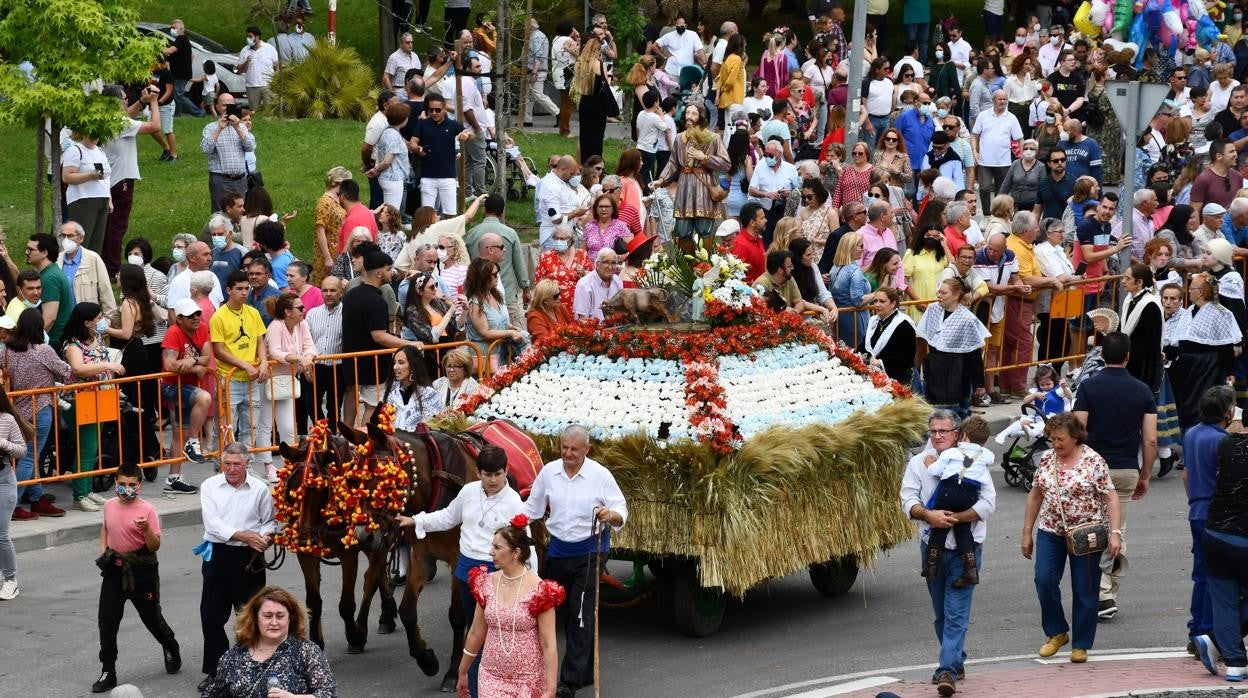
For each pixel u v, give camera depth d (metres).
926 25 65.06
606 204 37.41
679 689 21.67
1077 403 24.86
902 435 25.53
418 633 21.97
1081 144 46.31
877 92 51.31
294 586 26.64
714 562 22.83
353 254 34.28
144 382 30.25
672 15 76.62
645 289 25.67
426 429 22.31
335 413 31.38
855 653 23.19
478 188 47.56
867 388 26.06
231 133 42.56
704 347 24.39
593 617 21.45
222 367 30.55
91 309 29.70
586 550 21.47
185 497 30.23
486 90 52.72
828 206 38.44
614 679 22.19
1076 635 22.22
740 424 23.69
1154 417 24.48
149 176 49.94
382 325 31.38
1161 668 21.69
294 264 33.66
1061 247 38.31
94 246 39.50
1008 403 37.06
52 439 29.55
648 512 23.23
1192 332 32.72
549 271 35.00
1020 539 28.94
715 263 25.28
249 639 16.80
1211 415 22.12
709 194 39.97
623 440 23.20
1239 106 52.19
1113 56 53.19
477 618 18.84
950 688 20.27
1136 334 31.94
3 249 32.22
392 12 59.81
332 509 20.83
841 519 24.77
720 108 50.84
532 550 19.17
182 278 32.50
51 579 26.55
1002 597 25.84
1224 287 34.75
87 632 24.20
